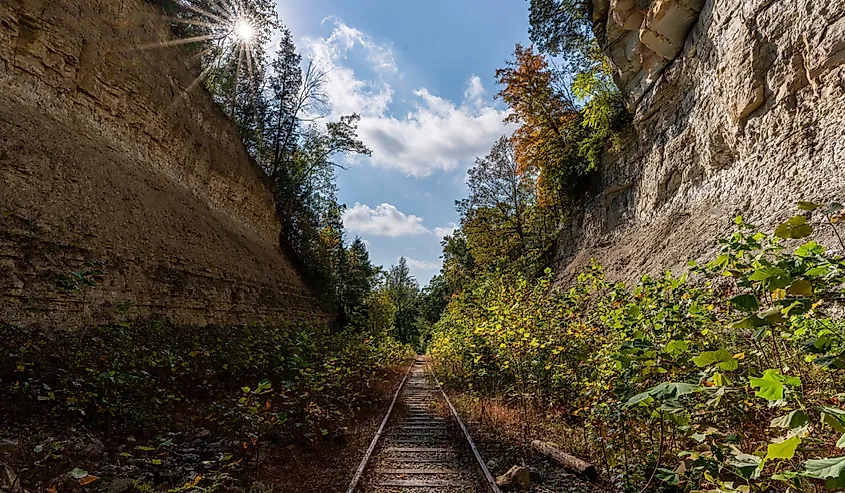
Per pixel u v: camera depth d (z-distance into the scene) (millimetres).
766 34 11742
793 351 4387
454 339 15031
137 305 10578
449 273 41062
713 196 13820
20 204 8555
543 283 9266
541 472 6508
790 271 2547
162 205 14297
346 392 11320
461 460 7348
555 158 25359
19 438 5211
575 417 8281
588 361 6035
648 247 15797
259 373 10969
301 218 31828
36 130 10188
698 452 3441
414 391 17562
